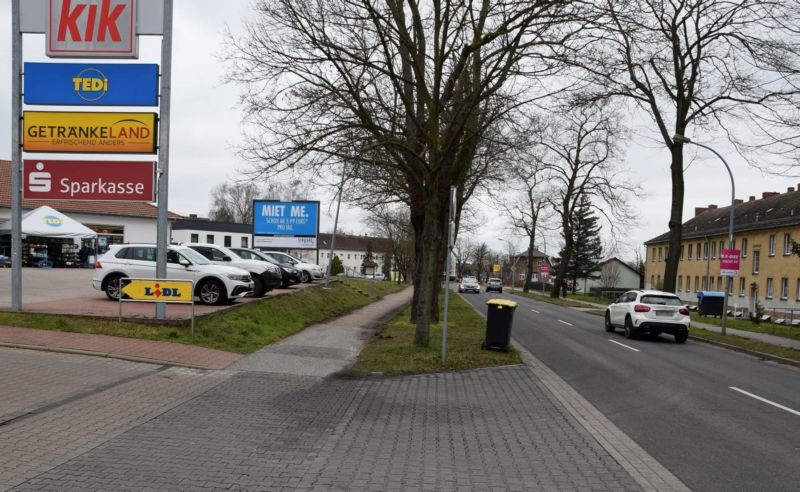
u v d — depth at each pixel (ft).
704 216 229.25
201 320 45.60
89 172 44.62
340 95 40.96
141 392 27.02
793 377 40.60
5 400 23.86
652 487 17.31
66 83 44.47
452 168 44.55
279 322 56.44
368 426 23.41
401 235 219.00
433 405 27.55
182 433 21.18
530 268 211.00
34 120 44.47
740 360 49.65
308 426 23.06
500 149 58.18
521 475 18.04
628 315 64.54
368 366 37.17
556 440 22.12
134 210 155.33
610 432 23.44
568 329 71.92
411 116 42.22
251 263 68.08
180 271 55.47
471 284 205.46
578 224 244.22
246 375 32.99
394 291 170.81
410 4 41.98
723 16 69.87
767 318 106.63
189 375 31.78
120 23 44.21
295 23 41.86
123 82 44.37
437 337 52.03
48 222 103.09
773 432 24.25
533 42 39.93
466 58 40.63
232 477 16.93
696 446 21.90
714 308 117.91
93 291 65.10
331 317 73.77
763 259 166.71
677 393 32.50
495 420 25.05
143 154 44.75
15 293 44.19
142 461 17.94
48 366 30.58
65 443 19.26
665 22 72.95
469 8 40.22
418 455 19.79
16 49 44.50
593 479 17.85
